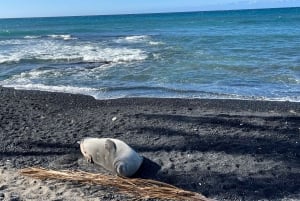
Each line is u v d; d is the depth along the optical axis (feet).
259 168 23.52
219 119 32.86
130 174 21.95
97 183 21.09
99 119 33.45
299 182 22.02
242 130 30.09
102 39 128.88
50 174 22.07
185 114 35.32
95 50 87.61
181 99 41.65
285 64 61.41
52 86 49.96
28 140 28.27
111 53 79.61
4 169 23.56
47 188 20.58
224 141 27.61
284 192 21.06
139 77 54.13
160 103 40.04
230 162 24.26
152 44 100.83
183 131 29.73
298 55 71.05
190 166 23.71
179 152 25.85
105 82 51.70
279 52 76.28
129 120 32.83
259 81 50.72
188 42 104.37
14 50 92.07
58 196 19.76
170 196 19.89
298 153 25.75
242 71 56.90
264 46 88.58
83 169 23.41
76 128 30.91
